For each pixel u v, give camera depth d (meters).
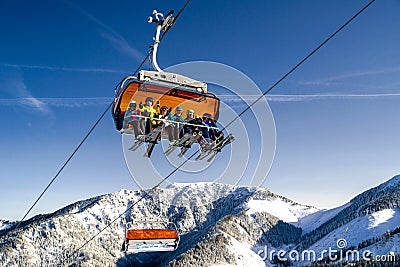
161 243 14.15
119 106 11.24
